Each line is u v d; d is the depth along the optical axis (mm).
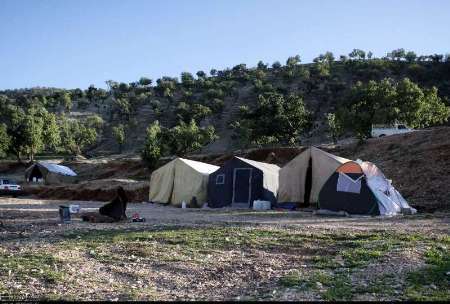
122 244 12531
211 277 9461
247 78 128500
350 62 127938
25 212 23281
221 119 102812
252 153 46281
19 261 10305
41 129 74438
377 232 14555
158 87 126812
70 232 14961
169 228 15859
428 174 29281
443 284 8234
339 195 22172
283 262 10633
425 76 112188
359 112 51812
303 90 110875
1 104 119250
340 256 10867
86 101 136125
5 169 67688
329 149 40781
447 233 14312
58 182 49656
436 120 59844
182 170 31047
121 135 87625
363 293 7840
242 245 12492
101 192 37750
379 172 23203
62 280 8891
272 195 28609
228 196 29000
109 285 8773
